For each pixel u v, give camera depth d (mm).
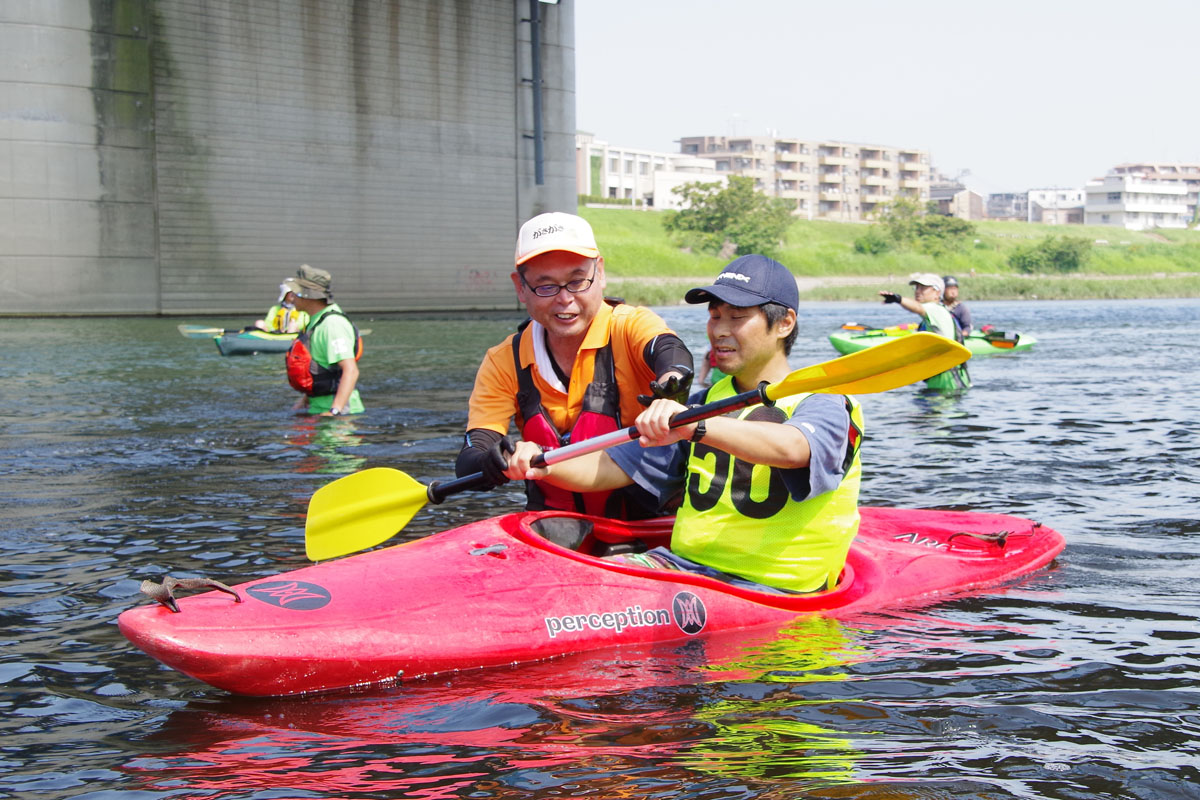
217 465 6117
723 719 2457
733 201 74000
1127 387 10711
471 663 2812
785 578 3273
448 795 2070
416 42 28391
